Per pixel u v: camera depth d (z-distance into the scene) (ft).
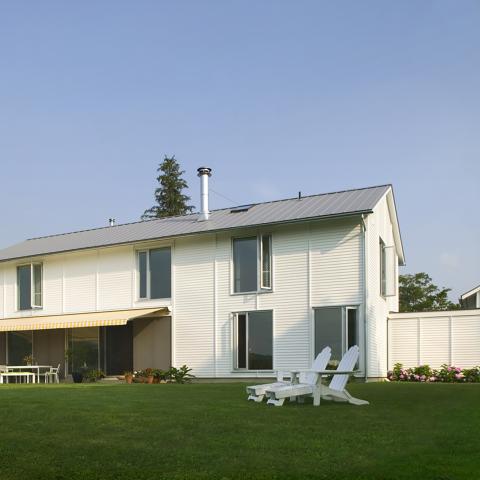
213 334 97.09
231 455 28.30
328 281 88.28
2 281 123.13
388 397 52.03
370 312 87.10
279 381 56.80
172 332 100.94
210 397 51.93
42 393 54.65
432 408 43.47
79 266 113.09
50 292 116.26
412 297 198.90
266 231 93.91
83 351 111.55
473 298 151.02
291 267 91.40
